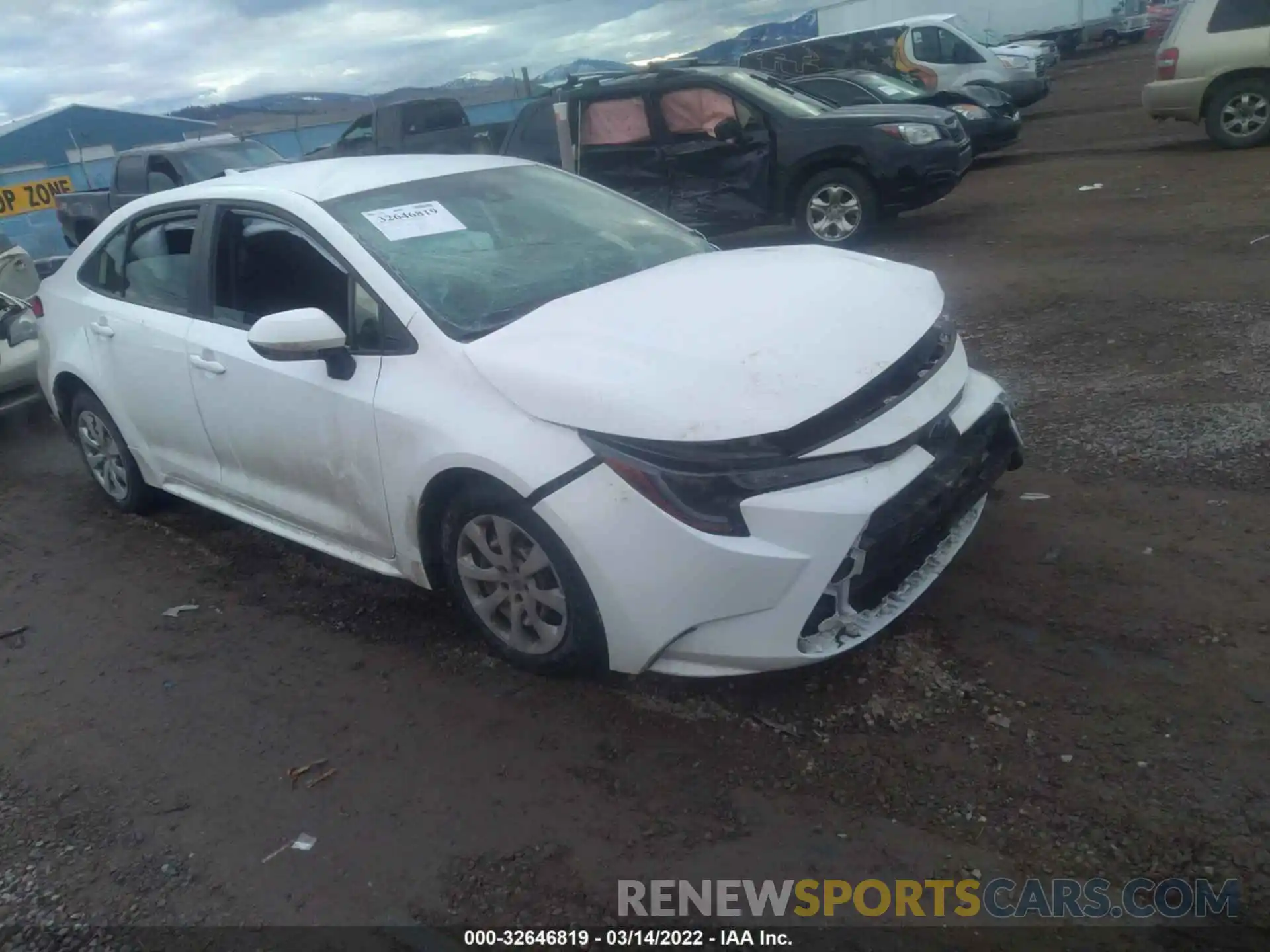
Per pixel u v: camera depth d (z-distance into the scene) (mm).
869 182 10539
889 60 18578
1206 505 4375
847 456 3184
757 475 3111
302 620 4445
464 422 3504
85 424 5645
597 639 3447
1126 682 3387
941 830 2906
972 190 13266
